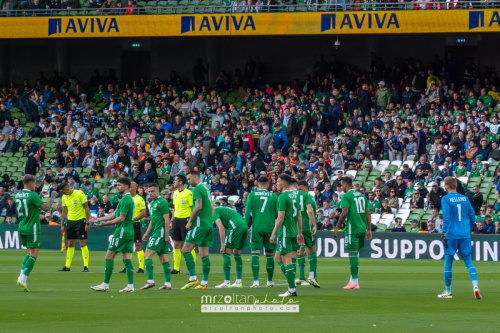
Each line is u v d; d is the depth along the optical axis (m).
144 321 36.91
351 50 140.50
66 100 138.75
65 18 129.25
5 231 103.94
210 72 145.88
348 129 112.12
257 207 55.00
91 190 110.38
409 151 110.38
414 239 88.62
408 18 116.88
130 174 115.38
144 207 68.19
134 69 152.88
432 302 45.38
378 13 118.12
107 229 100.06
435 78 121.12
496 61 132.00
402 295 49.59
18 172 124.19
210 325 35.66
